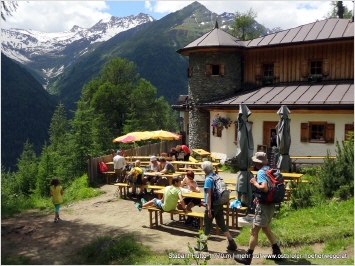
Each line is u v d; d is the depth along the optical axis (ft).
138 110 164.55
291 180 35.86
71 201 44.04
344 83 60.54
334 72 63.26
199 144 73.92
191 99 75.25
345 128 52.24
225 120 62.90
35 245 27.81
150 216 30.14
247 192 29.81
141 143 117.39
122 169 48.57
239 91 72.64
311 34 67.00
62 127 193.16
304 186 32.96
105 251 24.89
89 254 25.07
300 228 25.53
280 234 24.64
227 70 71.92
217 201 23.66
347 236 23.66
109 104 161.68
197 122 74.08
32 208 42.60
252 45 71.82
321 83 63.10
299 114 55.52
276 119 57.77
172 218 32.78
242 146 30.09
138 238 27.58
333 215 26.81
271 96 60.90
